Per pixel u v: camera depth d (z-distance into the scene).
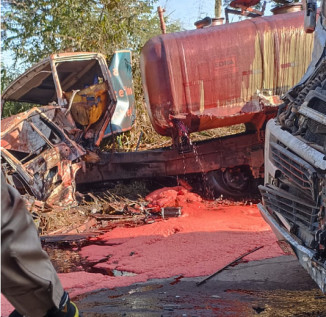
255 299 4.11
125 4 16.30
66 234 7.58
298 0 10.05
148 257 5.95
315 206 3.54
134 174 10.42
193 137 14.38
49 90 13.25
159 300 4.23
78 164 9.53
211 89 9.12
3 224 1.25
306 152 3.62
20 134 9.25
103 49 15.75
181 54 8.99
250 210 8.59
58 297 1.39
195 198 9.69
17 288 1.31
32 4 16.45
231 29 9.25
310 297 4.12
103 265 5.79
